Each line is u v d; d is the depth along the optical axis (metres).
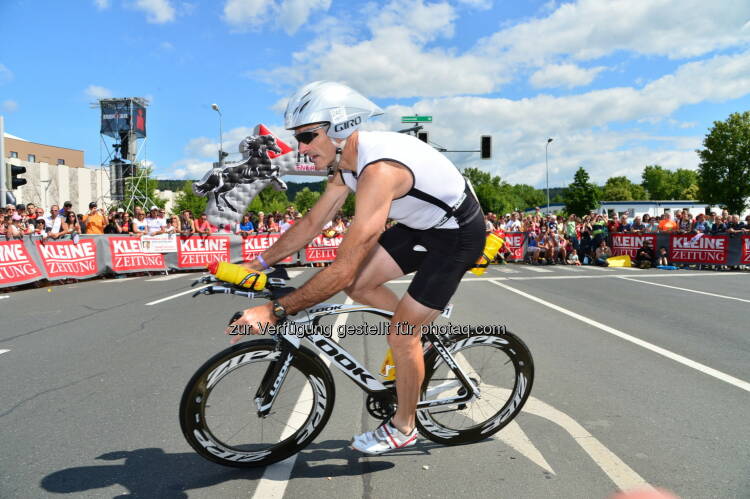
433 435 2.26
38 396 3.02
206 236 11.64
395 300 2.15
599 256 13.30
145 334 4.69
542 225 14.19
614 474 2.02
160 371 3.51
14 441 2.39
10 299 7.11
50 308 6.23
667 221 13.62
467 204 1.94
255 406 2.05
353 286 2.08
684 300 6.74
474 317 5.47
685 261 12.21
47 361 3.78
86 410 2.79
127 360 3.79
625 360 3.73
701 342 4.30
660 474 2.01
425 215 1.88
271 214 14.01
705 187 39.47
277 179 9.74
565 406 2.79
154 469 2.10
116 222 11.05
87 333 4.74
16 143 47.81
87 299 7.00
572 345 4.20
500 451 2.24
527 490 1.90
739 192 37.91
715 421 2.56
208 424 1.97
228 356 1.95
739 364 3.62
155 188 42.81
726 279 9.50
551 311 5.85
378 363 3.56
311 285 1.72
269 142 9.51
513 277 9.95
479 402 2.34
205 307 6.25
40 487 1.95
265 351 2.01
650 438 2.36
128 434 2.46
